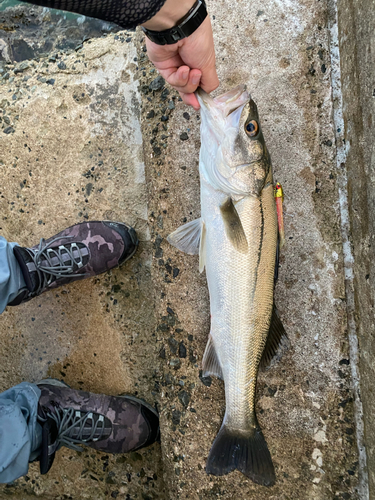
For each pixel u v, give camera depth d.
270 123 0.75
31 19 1.01
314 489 0.73
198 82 0.59
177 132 0.79
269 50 0.75
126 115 0.93
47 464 0.79
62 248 0.87
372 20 0.61
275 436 0.75
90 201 0.94
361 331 0.70
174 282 0.79
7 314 0.98
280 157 0.75
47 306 0.96
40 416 0.82
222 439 0.70
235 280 0.65
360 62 0.65
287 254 0.75
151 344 0.91
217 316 0.67
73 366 0.94
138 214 0.92
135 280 0.92
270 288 0.66
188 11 0.47
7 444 0.73
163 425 0.79
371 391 0.67
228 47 0.77
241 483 0.75
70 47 0.98
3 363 0.98
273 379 0.75
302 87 0.74
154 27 0.48
